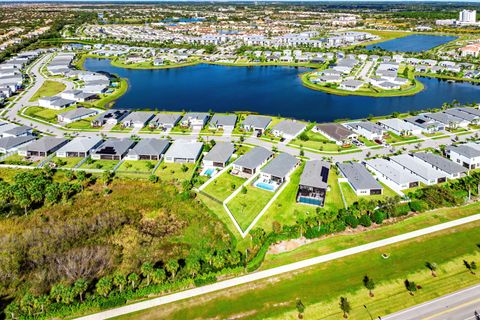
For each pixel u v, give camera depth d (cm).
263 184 11044
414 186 10956
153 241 8806
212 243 8681
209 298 6900
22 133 14462
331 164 12369
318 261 7831
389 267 7600
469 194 10106
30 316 6475
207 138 14738
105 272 7788
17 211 9750
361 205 9550
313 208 9869
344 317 6450
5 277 7606
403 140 14475
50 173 11550
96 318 6488
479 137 14600
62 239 8781
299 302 6669
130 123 16012
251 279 7356
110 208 10031
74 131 15388
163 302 6812
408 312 6525
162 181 11362
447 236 8525
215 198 10412
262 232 8588
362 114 18212
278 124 15438
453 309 6562
